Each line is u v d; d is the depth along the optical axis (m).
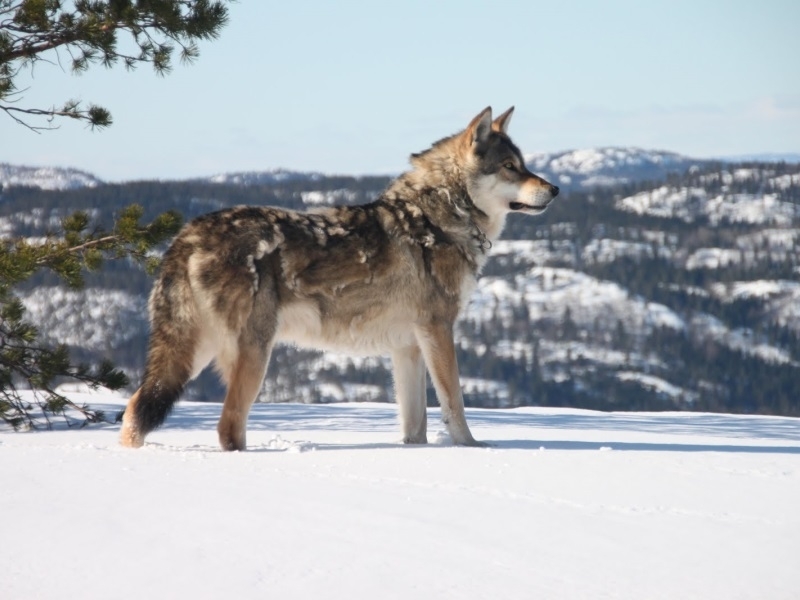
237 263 12.47
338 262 13.12
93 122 19.23
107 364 18.88
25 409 18.00
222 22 19.22
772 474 10.60
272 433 15.73
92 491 8.39
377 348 13.76
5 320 18.38
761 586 6.27
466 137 14.14
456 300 13.88
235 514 7.73
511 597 5.94
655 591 6.14
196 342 12.66
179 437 14.83
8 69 18.73
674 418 23.19
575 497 8.99
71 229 18.50
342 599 5.79
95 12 18.62
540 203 14.38
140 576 6.09
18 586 5.86
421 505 8.38
